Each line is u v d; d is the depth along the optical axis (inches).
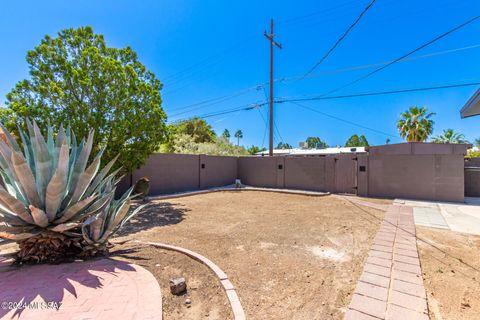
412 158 377.4
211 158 533.3
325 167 464.4
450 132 1122.0
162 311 90.3
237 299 98.8
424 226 216.4
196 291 106.7
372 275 119.3
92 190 151.2
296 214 273.7
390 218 248.7
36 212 114.5
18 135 250.4
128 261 135.4
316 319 87.7
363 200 372.5
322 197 406.0
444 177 355.9
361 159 418.6
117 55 297.7
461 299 99.0
